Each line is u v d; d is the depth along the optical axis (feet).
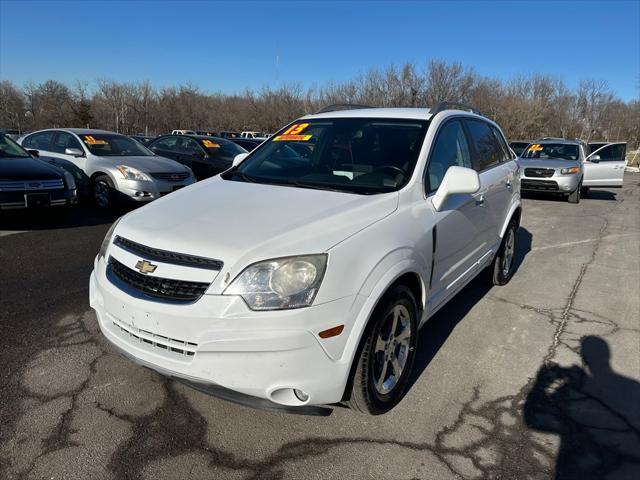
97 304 9.06
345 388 8.11
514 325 13.85
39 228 23.90
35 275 16.56
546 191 41.09
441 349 12.23
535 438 8.81
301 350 7.32
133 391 9.75
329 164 11.38
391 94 137.69
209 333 7.38
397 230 9.04
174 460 7.91
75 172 30.63
